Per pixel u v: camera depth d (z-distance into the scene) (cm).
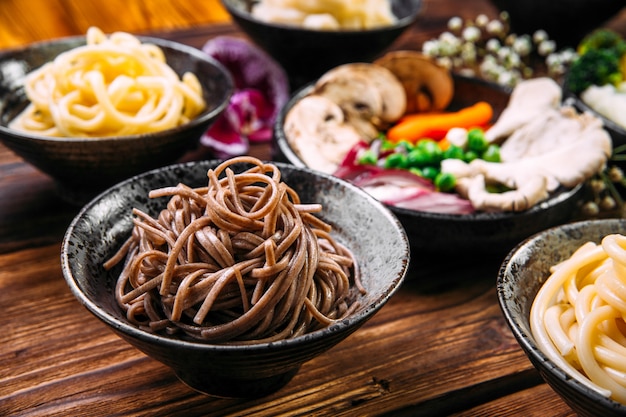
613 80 66
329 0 69
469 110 64
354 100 62
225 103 57
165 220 45
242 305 44
